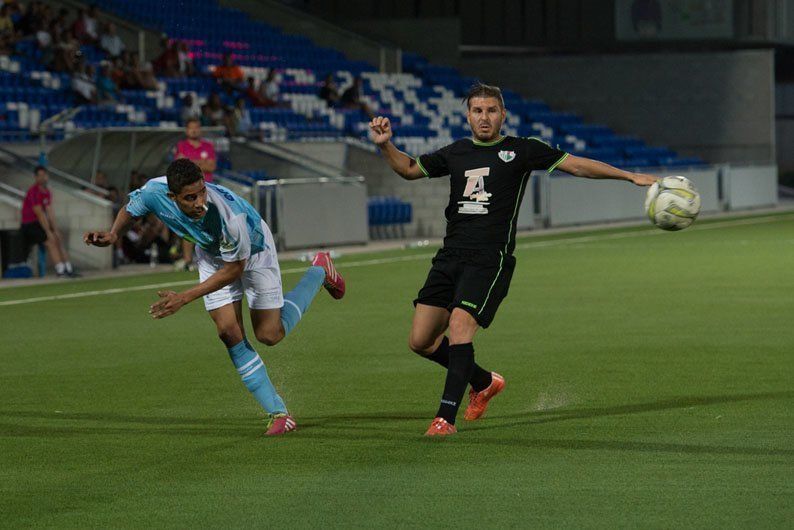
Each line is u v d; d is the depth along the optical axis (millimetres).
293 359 25016
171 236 49344
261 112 71562
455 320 17297
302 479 14844
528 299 35000
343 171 62062
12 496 14258
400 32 98000
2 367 24547
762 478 14531
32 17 64562
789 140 118750
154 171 55156
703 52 98188
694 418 18312
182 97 67375
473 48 99250
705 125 98438
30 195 44094
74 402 20609
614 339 27078
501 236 17531
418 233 68750
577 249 54469
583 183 74500
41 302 36375
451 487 14312
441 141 81438
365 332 28922
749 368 22984
